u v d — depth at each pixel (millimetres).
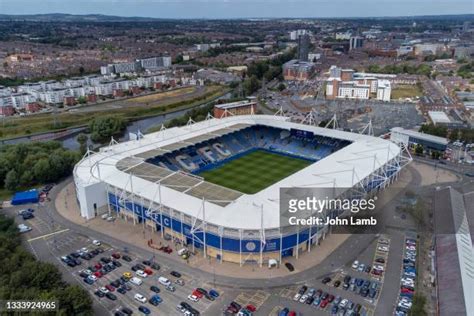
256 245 113875
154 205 129500
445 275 103500
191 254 120688
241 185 175375
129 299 100688
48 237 129625
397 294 101812
